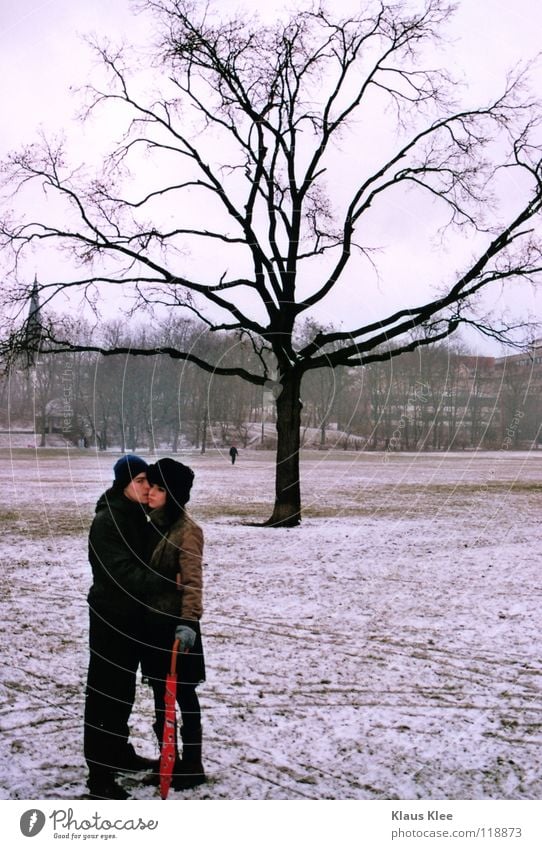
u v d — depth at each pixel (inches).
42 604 371.6
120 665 175.2
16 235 724.7
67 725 211.3
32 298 730.2
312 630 321.4
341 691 241.1
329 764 188.1
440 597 392.5
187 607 175.5
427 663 272.4
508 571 472.7
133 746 195.2
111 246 729.0
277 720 216.1
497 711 223.9
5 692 237.0
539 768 186.1
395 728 210.8
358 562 507.2
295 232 747.4
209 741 201.5
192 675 179.6
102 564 177.0
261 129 735.7
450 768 186.1
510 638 307.6
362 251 722.2
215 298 736.3
